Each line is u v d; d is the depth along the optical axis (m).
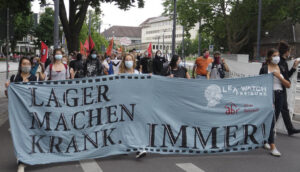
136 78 5.96
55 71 8.08
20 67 6.10
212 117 6.30
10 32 11.94
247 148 6.46
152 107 6.06
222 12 36.97
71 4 26.02
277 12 34.25
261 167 5.63
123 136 5.91
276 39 49.62
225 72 11.95
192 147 6.20
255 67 11.32
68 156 5.56
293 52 48.44
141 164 5.61
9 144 6.75
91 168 5.34
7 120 9.12
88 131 5.71
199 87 6.23
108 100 5.83
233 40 37.81
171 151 6.12
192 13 35.06
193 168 5.46
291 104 8.53
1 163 5.61
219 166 5.62
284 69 7.30
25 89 5.41
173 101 6.14
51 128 5.52
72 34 26.22
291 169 5.57
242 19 36.53
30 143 5.39
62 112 5.59
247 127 6.45
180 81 6.14
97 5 28.47
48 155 5.46
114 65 14.91
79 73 10.15
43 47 9.79
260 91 6.55
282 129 8.27
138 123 6.00
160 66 14.08
